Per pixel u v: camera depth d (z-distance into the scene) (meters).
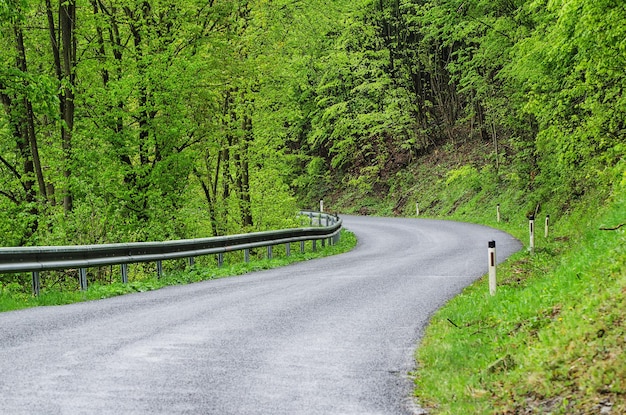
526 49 21.12
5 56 21.22
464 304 10.88
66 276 16.98
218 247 19.30
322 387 6.61
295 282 15.26
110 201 21.30
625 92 17.33
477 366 7.18
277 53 28.28
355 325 9.91
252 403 6.06
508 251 21.17
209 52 24.16
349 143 57.50
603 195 21.30
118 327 9.66
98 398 6.13
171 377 6.91
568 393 5.64
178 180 23.22
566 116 19.31
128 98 22.34
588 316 7.20
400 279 15.27
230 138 28.58
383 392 6.46
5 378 6.77
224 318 10.48
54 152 21.64
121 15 23.19
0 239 20.16
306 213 43.69
